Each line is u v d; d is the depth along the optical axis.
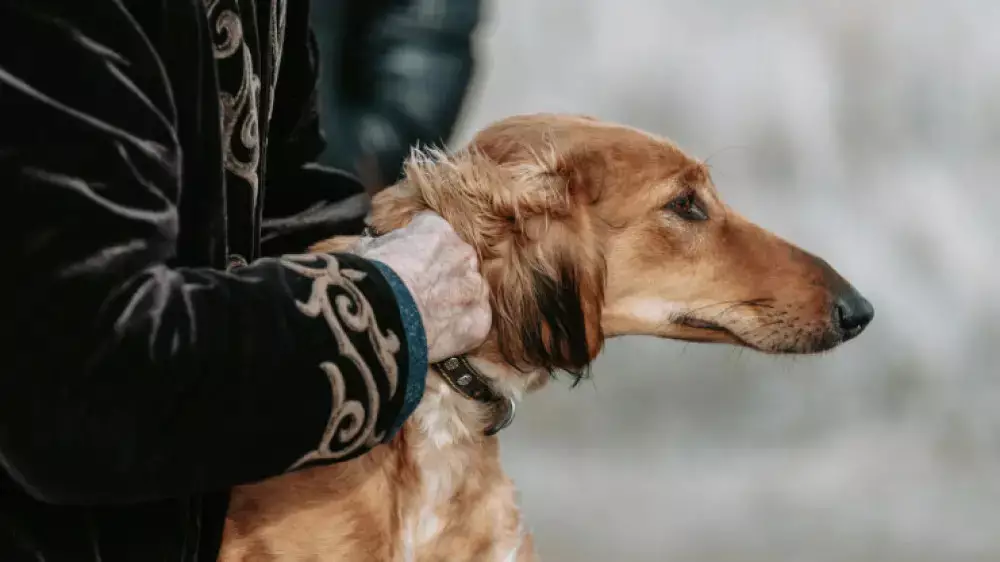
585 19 17.53
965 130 16.27
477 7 3.95
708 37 17.47
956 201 14.46
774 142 16.25
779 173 15.73
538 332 2.48
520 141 2.67
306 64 2.40
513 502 2.54
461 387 2.43
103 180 1.49
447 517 2.42
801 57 17.23
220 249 1.74
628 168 2.74
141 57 1.56
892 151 15.91
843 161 15.81
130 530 1.75
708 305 2.85
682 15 17.69
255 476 1.64
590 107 17.27
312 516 2.28
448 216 2.46
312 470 2.29
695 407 8.48
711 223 2.86
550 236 2.52
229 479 1.62
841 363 9.59
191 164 1.70
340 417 1.67
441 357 2.00
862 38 17.19
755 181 15.64
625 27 17.55
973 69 16.89
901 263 12.91
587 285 2.58
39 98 1.46
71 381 1.47
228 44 1.82
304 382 1.62
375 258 1.92
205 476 1.60
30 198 1.44
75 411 1.48
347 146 3.75
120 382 1.50
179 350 1.54
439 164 2.54
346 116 3.76
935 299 11.68
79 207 1.47
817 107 16.73
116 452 1.52
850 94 16.84
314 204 2.50
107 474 1.53
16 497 1.67
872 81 16.86
